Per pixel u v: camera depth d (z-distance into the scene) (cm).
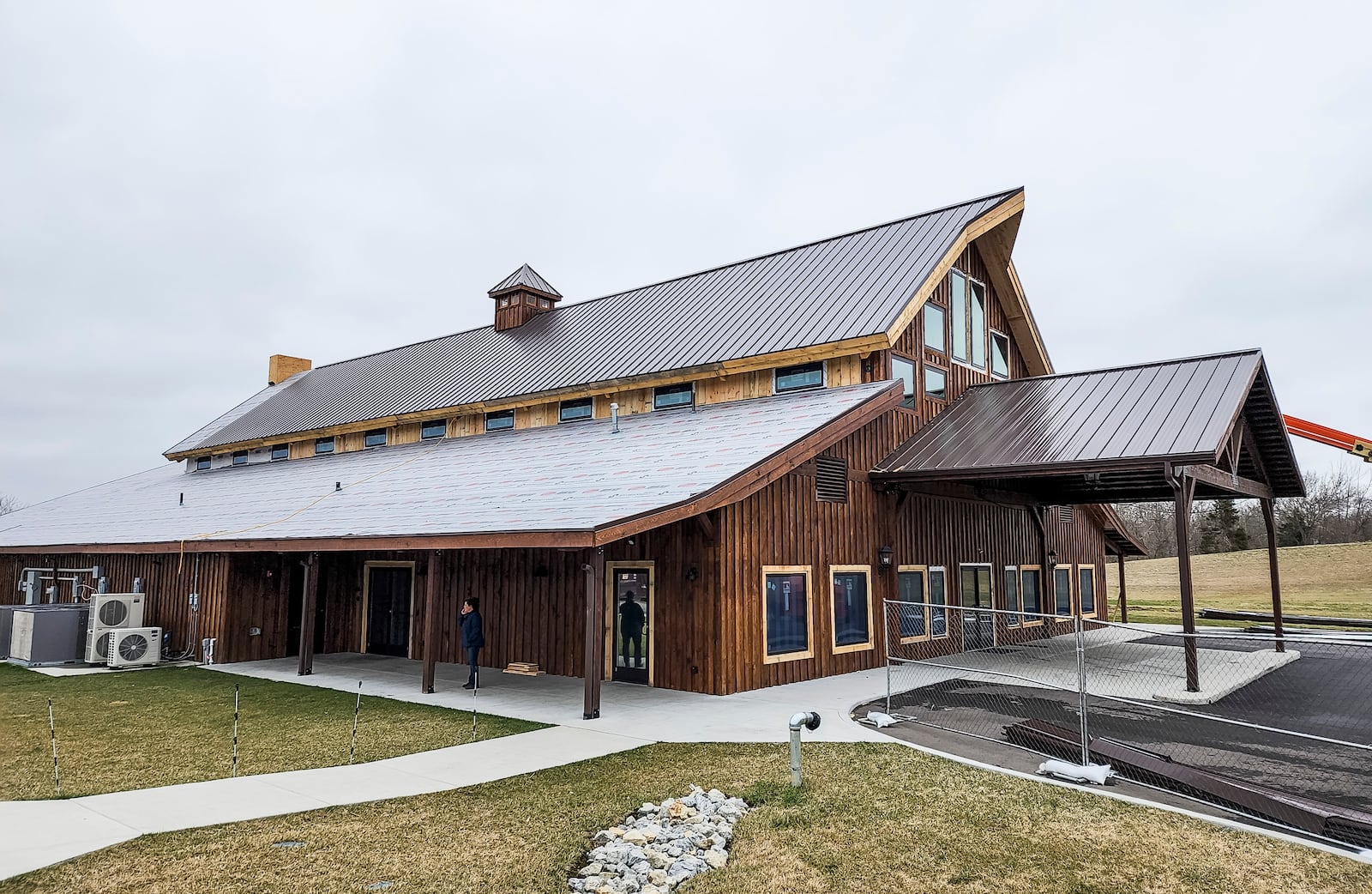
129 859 531
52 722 932
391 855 546
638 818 631
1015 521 2017
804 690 1230
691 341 1820
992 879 515
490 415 2108
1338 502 6694
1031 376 2209
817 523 1391
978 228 1814
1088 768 735
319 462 2431
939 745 879
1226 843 573
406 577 1756
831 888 504
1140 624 2483
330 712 1082
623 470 1325
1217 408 1336
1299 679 1418
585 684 1038
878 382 1498
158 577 1852
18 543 2131
